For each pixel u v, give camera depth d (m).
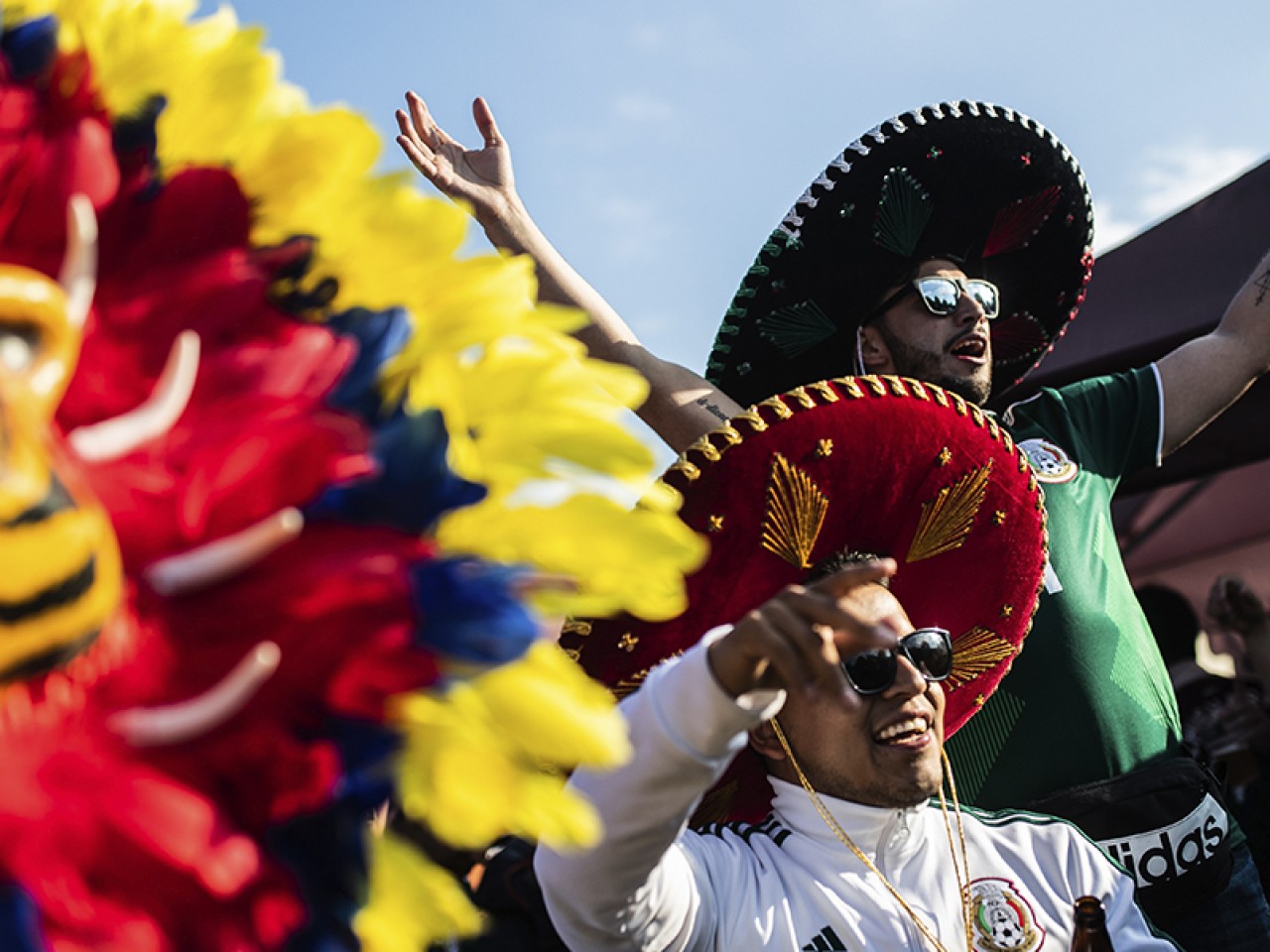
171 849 0.65
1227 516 5.02
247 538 0.70
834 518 1.81
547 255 2.45
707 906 1.60
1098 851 1.81
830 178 2.41
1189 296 3.50
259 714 0.72
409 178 0.84
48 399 0.65
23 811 0.64
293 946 0.70
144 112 0.78
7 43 0.75
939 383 2.46
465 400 0.80
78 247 0.69
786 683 1.24
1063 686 2.09
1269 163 3.47
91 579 0.62
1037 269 2.66
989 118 2.44
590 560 0.76
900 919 1.67
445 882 0.75
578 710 0.73
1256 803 3.23
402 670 0.72
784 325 2.51
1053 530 2.24
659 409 2.35
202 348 0.77
